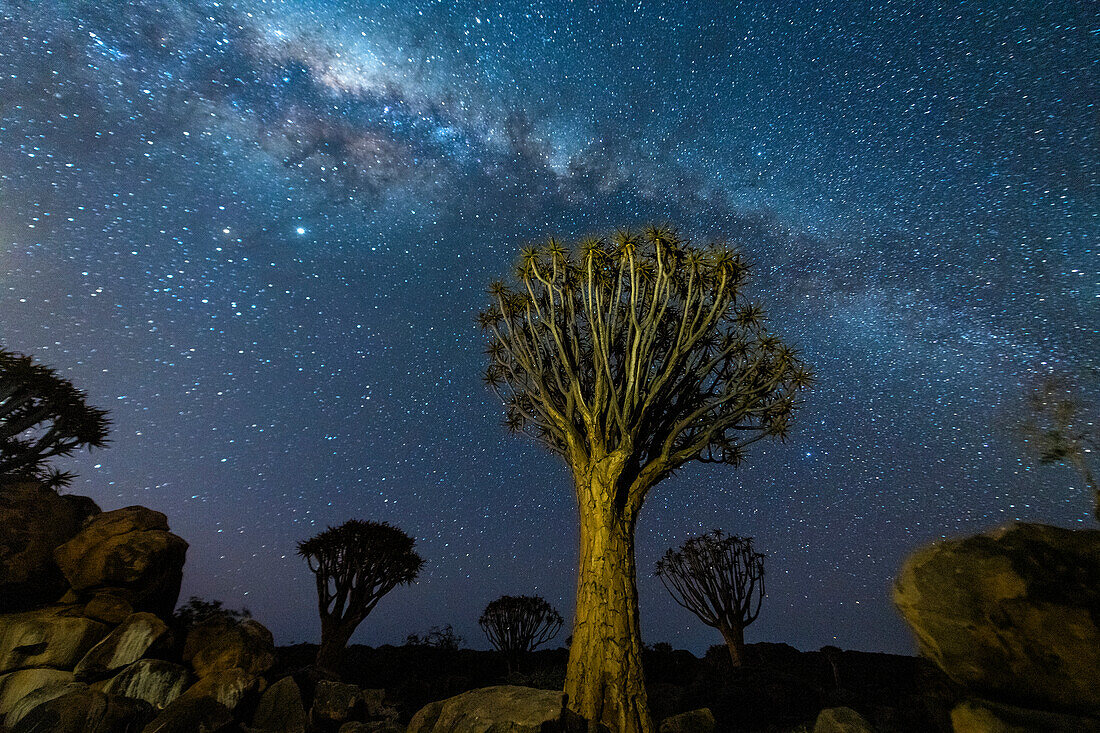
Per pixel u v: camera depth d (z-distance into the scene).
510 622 14.53
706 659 15.77
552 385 8.77
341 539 12.38
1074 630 1.42
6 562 5.17
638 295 8.52
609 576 6.72
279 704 5.37
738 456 8.51
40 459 7.11
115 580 5.43
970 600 1.60
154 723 4.16
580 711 6.00
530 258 8.91
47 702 4.04
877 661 12.83
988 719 1.48
